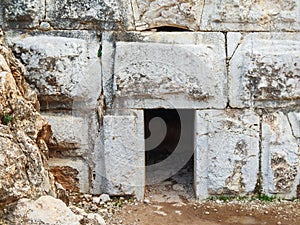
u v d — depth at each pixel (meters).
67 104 4.90
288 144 4.90
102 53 4.80
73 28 4.82
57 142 4.89
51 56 4.77
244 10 4.74
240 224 4.53
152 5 4.77
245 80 4.78
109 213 4.69
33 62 4.78
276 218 4.64
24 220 3.63
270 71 4.76
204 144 4.91
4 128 3.87
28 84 4.77
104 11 4.77
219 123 4.85
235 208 4.83
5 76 4.11
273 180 4.93
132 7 4.78
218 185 4.95
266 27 4.79
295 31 4.80
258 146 4.91
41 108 4.91
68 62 4.79
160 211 4.77
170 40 4.77
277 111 4.90
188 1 4.75
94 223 3.93
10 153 3.75
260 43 4.79
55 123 4.88
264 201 4.95
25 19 4.80
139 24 4.80
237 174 4.94
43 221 3.63
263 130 4.89
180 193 5.16
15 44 4.79
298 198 4.99
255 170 4.94
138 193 4.97
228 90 4.82
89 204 4.80
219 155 4.91
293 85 4.79
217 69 4.79
